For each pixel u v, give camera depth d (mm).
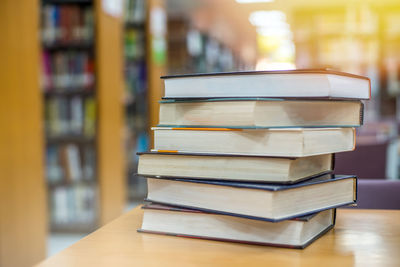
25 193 3096
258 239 713
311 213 718
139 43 5008
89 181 3953
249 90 758
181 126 803
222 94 774
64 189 4023
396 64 5703
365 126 4789
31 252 3150
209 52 8117
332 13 5812
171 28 7148
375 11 5742
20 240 3029
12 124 2967
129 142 5020
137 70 5016
